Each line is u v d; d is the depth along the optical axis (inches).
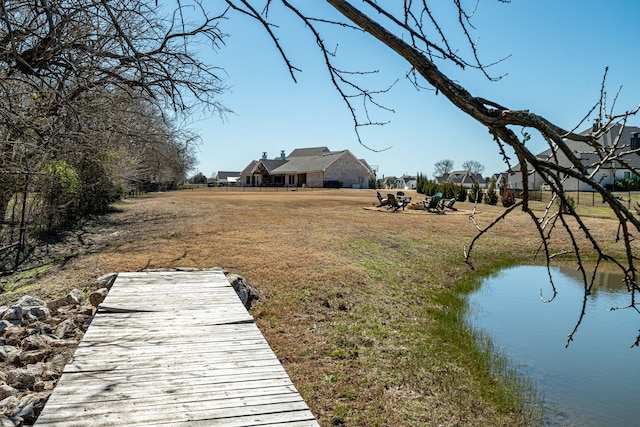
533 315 390.9
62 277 377.4
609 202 52.9
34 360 216.7
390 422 204.8
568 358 290.4
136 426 109.0
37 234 540.1
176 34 186.2
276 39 89.5
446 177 3782.0
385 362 266.8
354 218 909.8
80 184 627.8
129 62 204.5
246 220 771.4
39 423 109.3
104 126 304.2
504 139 51.8
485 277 553.9
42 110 225.1
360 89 89.2
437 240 740.7
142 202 1167.6
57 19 189.8
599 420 213.2
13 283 379.9
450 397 231.8
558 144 50.8
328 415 208.2
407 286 459.5
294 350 273.7
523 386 247.4
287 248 528.1
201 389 131.5
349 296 383.2
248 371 145.7
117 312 216.7
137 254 457.1
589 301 452.8
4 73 200.1
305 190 2106.3
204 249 490.0
